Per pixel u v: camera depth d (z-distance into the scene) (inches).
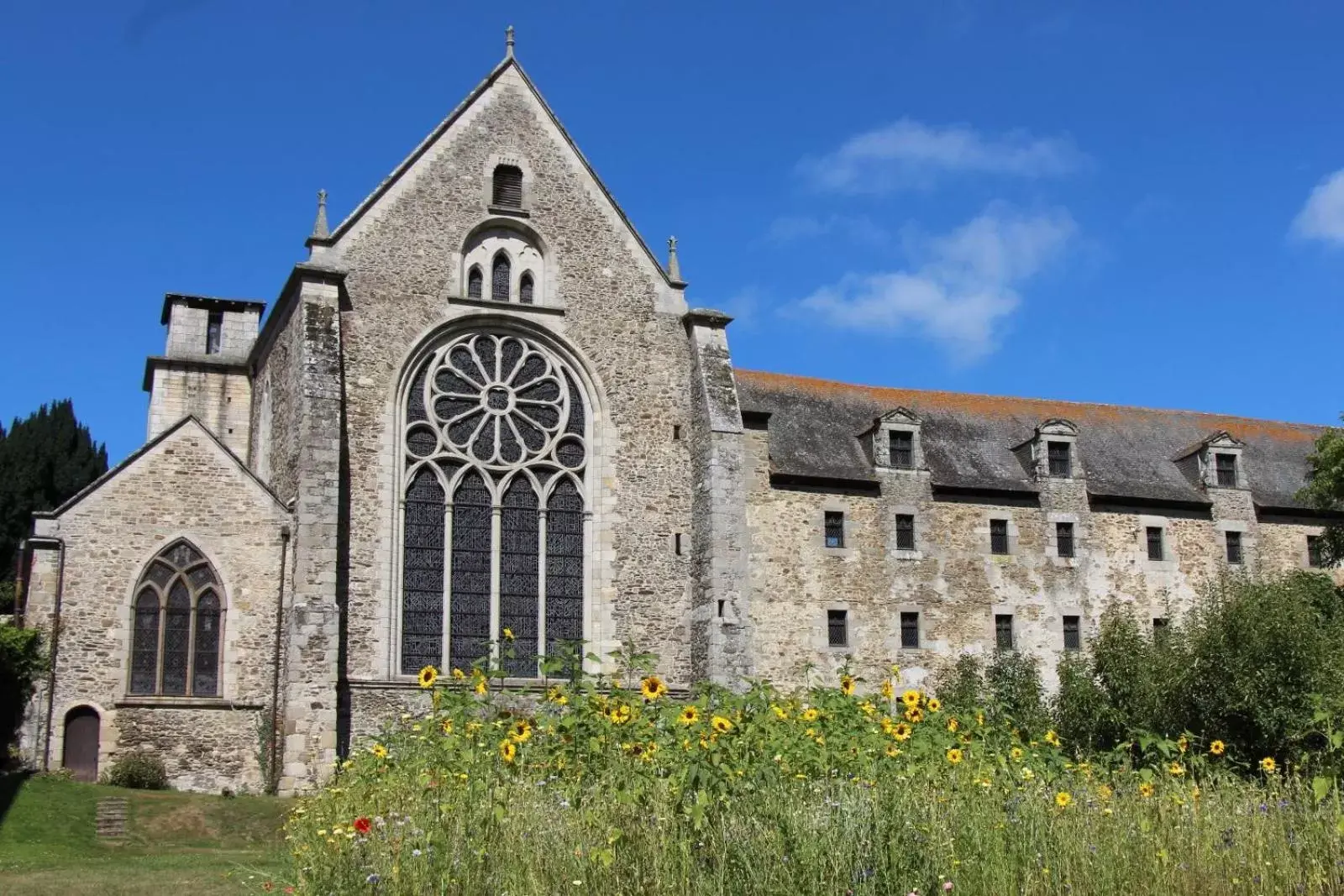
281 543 1145.4
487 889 410.3
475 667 607.2
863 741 510.6
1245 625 1011.9
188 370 1397.6
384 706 1122.0
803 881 400.8
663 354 1309.1
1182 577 1467.8
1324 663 956.0
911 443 1414.9
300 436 1124.5
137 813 935.7
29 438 2063.2
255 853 832.9
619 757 473.4
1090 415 1621.6
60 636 1077.8
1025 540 1422.2
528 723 511.2
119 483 1119.6
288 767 1034.1
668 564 1254.9
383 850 430.0
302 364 1139.9
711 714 491.2
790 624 1311.5
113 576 1101.7
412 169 1264.8
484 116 1306.6
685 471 1284.4
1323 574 1481.3
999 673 1304.1
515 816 433.4
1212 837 454.6
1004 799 476.1
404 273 1234.0
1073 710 1128.8
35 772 1032.2
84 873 708.7
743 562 1229.7
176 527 1124.5
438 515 1200.8
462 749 487.2
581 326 1285.7
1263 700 970.1
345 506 1157.7
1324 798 482.6
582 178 1326.3
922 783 472.7
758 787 435.8
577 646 1205.7
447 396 1229.7
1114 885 426.0
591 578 1232.8
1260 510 1521.9
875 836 415.8
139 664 1094.4
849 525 1364.4
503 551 1213.7
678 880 398.6
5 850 797.2
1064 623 1409.9
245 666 1114.1
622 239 1323.8
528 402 1255.5
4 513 1973.4
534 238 1295.5
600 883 405.7
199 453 1145.4
